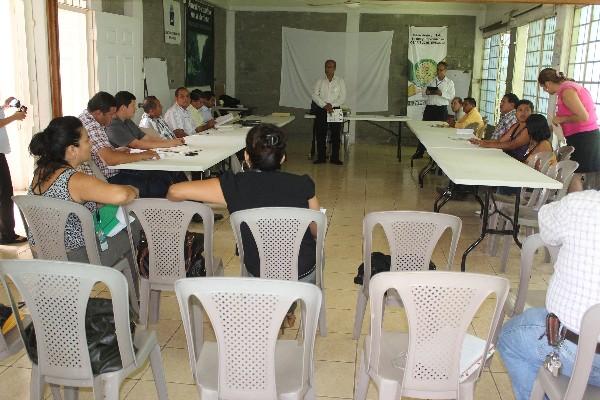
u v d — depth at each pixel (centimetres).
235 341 172
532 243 231
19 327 192
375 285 178
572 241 177
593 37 625
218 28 1094
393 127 1143
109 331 191
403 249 267
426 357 181
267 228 247
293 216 243
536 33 811
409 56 1112
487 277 172
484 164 433
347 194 667
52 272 176
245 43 1141
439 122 838
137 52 738
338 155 886
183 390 252
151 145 486
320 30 1123
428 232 263
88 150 271
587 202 174
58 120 262
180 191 256
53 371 188
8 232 439
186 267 277
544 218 190
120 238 300
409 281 174
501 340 212
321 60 1131
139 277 284
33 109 517
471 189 582
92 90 649
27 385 250
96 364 187
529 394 202
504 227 429
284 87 1148
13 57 530
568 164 404
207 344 206
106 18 658
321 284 269
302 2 1099
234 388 176
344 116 941
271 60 1142
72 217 264
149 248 273
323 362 277
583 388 170
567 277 180
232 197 253
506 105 582
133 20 722
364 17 1111
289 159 931
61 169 262
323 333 302
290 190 251
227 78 1155
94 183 259
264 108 1155
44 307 181
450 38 1105
